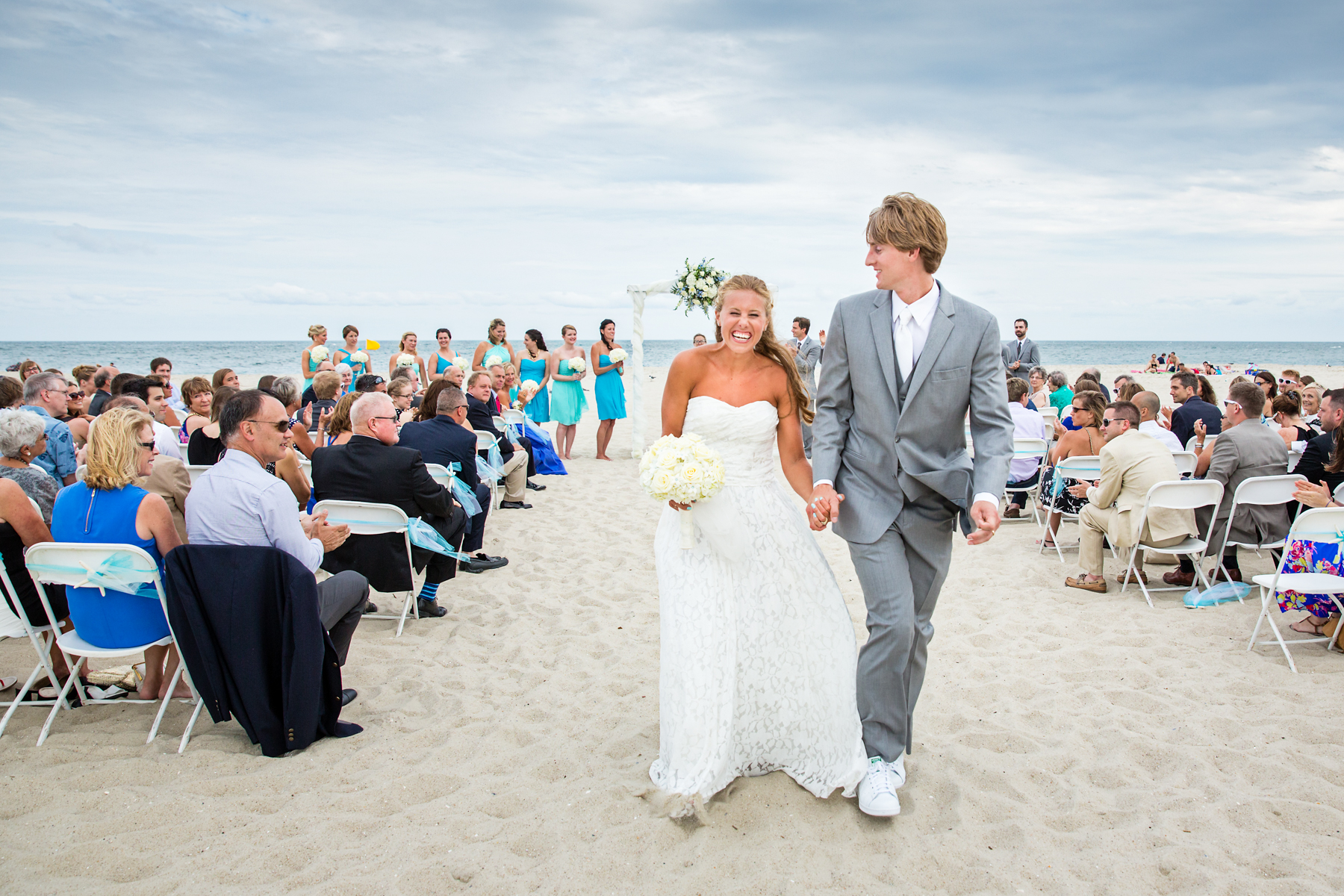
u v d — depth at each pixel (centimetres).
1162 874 239
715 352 283
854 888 233
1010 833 259
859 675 272
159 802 273
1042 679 386
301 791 285
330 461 459
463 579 563
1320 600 418
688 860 245
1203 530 530
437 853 249
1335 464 457
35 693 362
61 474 529
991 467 249
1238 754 305
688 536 266
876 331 259
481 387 752
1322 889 228
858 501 265
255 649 299
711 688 263
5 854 244
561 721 344
